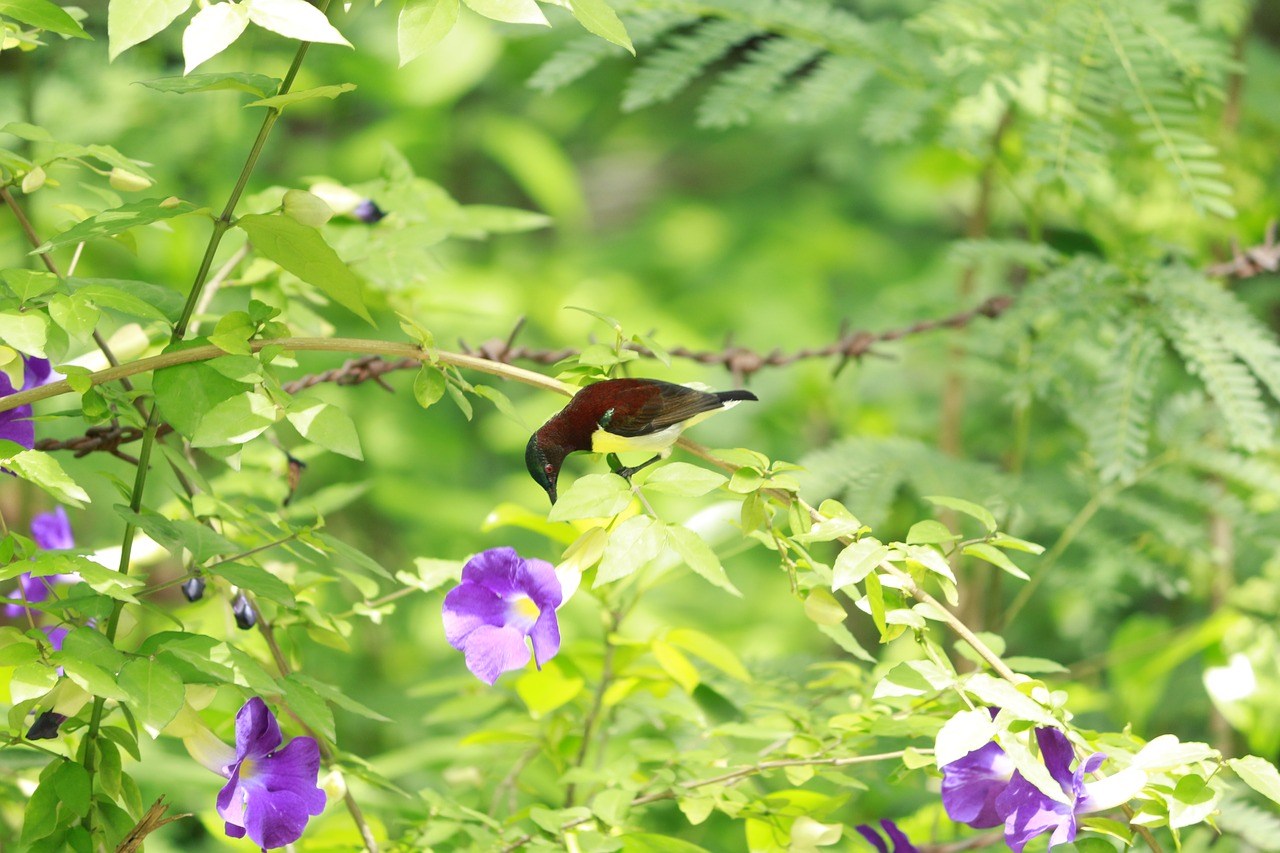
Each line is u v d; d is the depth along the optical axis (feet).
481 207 18.70
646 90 18.97
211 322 18.31
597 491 17.54
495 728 18.34
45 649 17.48
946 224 41.52
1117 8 18.83
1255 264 18.92
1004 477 19.25
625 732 18.48
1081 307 18.84
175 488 17.93
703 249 41.45
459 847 18.04
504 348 18.49
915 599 17.66
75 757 17.70
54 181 17.90
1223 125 21.59
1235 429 18.62
